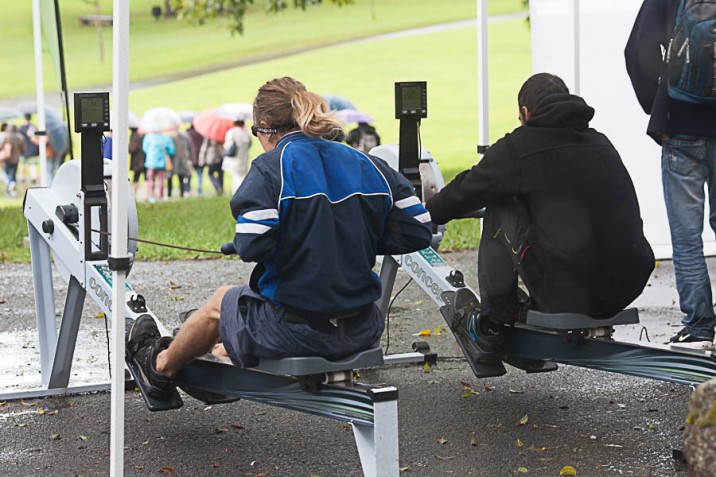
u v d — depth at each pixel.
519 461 8.36
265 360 7.32
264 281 7.25
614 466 8.20
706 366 8.07
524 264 8.70
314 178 7.10
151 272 17.12
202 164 29.14
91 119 9.01
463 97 37.31
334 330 7.21
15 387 10.53
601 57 15.25
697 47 9.97
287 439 9.04
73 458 8.56
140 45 39.56
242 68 38.78
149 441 8.99
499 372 9.51
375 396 6.94
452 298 10.06
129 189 9.19
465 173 8.81
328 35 40.41
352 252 7.20
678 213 10.91
